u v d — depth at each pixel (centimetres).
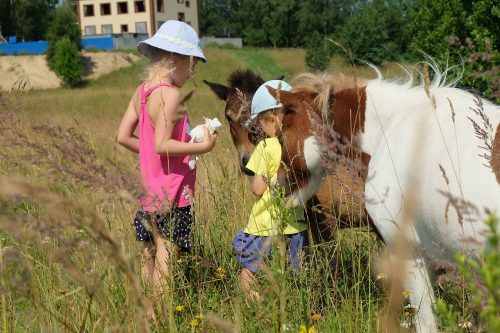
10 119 354
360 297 339
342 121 347
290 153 356
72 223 210
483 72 266
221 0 11088
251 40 9819
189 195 379
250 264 385
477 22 1116
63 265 242
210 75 5438
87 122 1573
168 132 370
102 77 5719
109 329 271
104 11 7756
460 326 252
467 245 243
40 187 198
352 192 301
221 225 443
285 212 268
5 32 7762
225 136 761
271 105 390
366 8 4241
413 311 303
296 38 9731
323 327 311
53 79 5628
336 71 374
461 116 280
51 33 5941
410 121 305
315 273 338
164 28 392
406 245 132
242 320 303
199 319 328
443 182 271
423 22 1341
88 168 257
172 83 394
